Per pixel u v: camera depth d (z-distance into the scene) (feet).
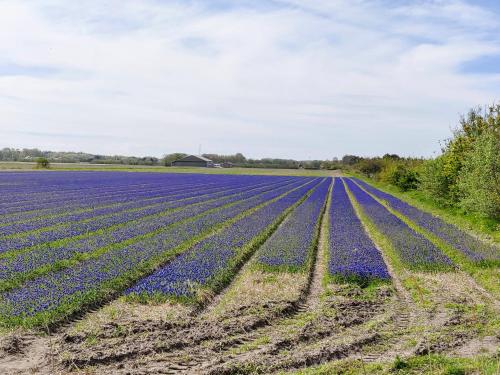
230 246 74.79
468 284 57.93
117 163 644.69
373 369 33.73
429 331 41.75
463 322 44.16
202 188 216.33
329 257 69.67
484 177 95.40
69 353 35.42
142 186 214.69
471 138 127.13
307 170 629.51
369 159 401.29
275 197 175.32
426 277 60.44
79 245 73.46
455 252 74.28
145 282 53.36
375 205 149.79
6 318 41.19
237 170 540.52
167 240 78.74
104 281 52.60
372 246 77.97
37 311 42.83
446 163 135.74
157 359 35.04
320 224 110.01
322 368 33.78
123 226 95.25
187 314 44.78
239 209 128.26
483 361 34.86
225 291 54.29
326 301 50.24
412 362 34.76
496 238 88.43
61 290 48.65
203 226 95.25
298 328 41.78
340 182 323.37
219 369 33.19
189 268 59.98
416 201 170.19
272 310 45.98
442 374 32.65
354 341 38.58
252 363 34.35
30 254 65.92
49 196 154.71
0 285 51.11
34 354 35.86
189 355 35.81
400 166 237.25
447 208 136.56
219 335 39.75
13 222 97.19
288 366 34.24
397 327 43.01
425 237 88.69
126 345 37.04
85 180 241.76
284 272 61.36
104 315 44.34
